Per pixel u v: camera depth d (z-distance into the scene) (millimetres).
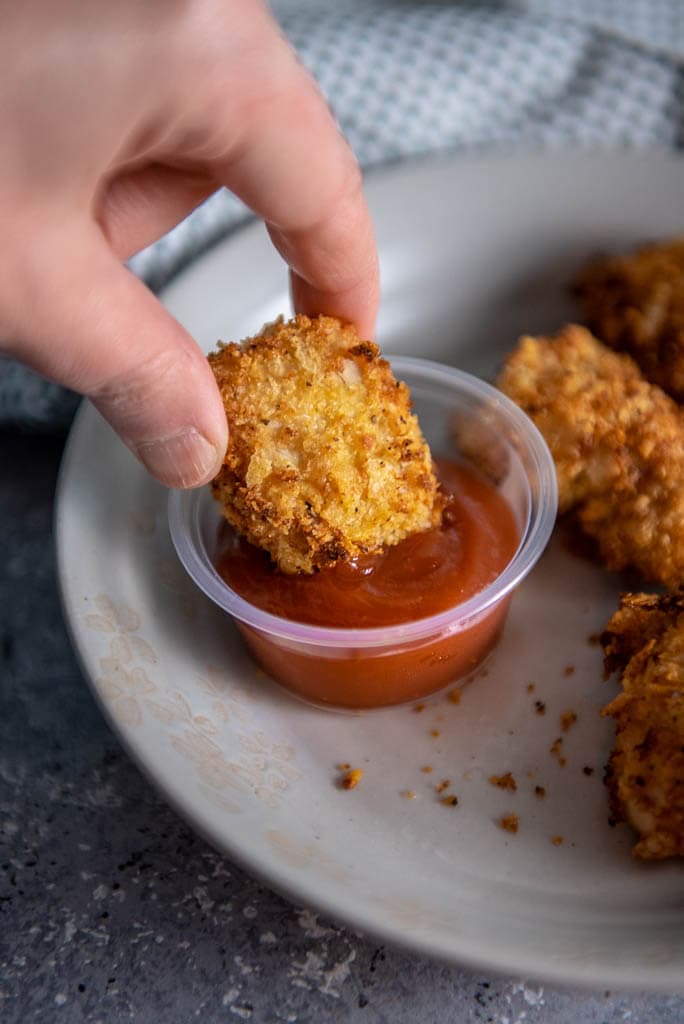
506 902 252
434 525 281
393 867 258
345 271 271
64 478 302
